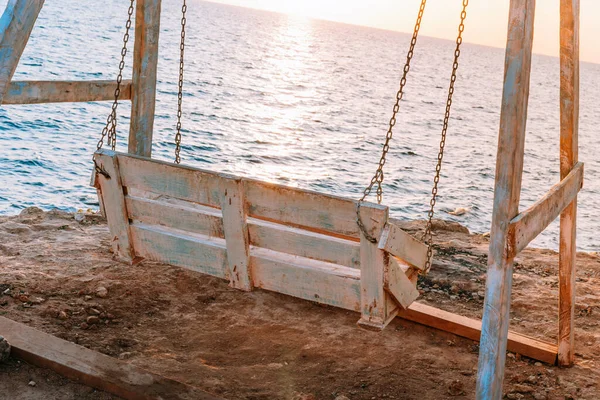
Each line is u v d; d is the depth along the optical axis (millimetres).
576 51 5125
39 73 47938
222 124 40688
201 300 6488
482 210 27031
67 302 6055
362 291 4457
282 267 4699
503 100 3959
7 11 4875
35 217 8578
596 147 59562
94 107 36625
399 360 5621
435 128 56000
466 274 7770
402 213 25219
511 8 3871
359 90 82188
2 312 5660
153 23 6383
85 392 4617
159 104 44469
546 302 7047
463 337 6059
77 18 114062
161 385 4609
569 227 5391
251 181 4555
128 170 4945
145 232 5098
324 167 32531
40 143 26766
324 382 5203
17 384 4602
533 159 45344
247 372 5266
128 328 5801
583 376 5520
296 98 62844
